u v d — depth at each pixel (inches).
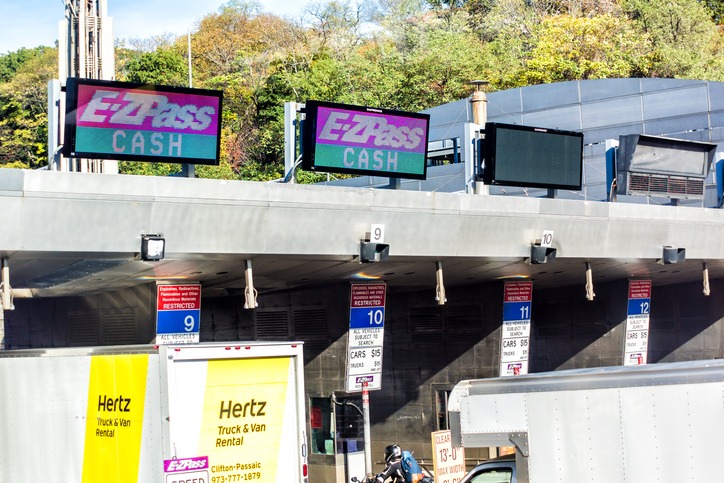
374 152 831.7
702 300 1243.2
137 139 715.4
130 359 520.4
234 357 540.4
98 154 703.1
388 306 1188.5
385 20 3705.7
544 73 2940.5
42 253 653.9
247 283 766.5
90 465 539.2
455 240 849.5
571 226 932.6
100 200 653.9
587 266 996.6
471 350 1122.0
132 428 517.3
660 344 1277.1
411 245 826.8
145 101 714.2
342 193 766.5
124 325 905.5
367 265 860.0
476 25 3754.9
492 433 487.8
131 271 778.8
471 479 506.0
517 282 1052.5
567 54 3024.1
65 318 980.6
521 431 479.5
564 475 468.1
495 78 3041.3
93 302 945.5
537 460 474.3
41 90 3553.2
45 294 935.7
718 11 3602.4
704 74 2970.0
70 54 2244.1
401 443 1164.5
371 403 1193.4
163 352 513.0
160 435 510.6
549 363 1228.5
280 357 562.3
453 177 1776.6
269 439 553.9
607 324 1181.1
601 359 1185.4
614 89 1919.3
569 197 1823.3
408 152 851.4
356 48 3730.3
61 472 550.9
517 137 916.0
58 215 642.8
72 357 548.1
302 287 1037.2
